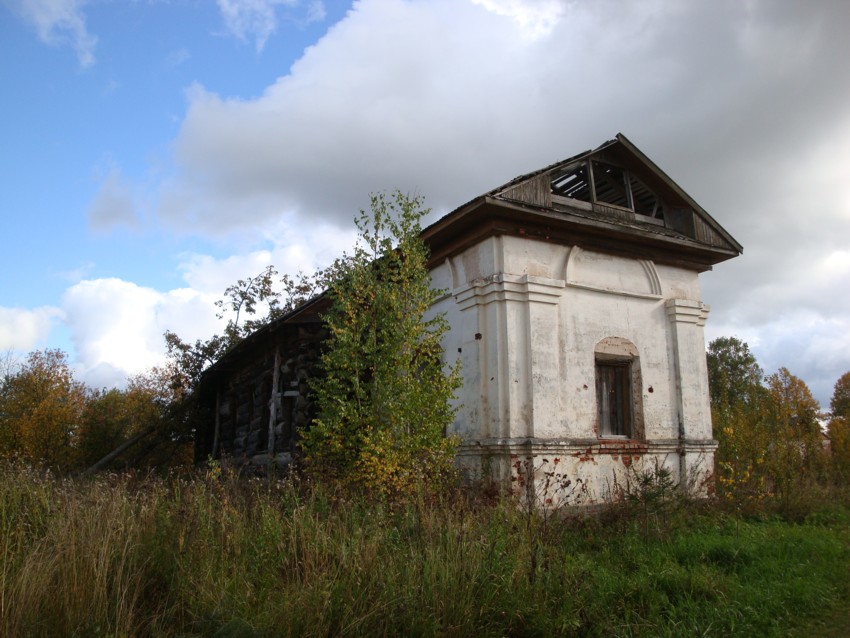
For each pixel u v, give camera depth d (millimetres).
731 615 5848
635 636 5406
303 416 12789
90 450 22578
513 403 10477
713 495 11562
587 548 8016
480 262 11367
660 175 13094
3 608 4344
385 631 4691
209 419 21031
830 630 5805
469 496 8750
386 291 8891
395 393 8562
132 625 4691
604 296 12039
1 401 24938
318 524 6000
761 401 18016
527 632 5102
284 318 13188
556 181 13562
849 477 14688
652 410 12133
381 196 9531
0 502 6148
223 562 5426
